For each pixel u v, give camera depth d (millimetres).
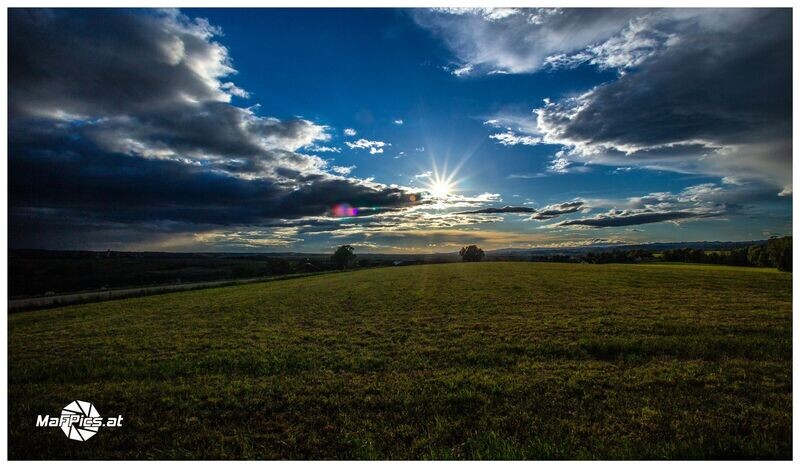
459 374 11367
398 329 18094
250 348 15352
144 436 8477
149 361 14109
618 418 8469
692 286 30250
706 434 7727
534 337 15367
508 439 7832
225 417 9172
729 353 12727
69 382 12109
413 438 8055
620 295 26328
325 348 14977
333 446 7910
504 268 57906
